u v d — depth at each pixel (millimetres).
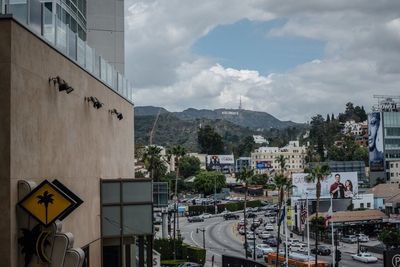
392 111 172875
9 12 15938
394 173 167000
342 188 123750
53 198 14859
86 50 23172
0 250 14258
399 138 171500
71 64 20344
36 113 16406
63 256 14953
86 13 38938
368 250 99500
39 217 14789
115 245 25734
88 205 22906
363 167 169500
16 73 14875
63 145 19219
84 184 22219
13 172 14531
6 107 14422
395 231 96812
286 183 97750
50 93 17766
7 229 14281
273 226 137625
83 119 22094
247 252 90625
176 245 88375
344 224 113250
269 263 86188
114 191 25625
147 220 25891
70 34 20781
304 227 114750
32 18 16625
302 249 97562
